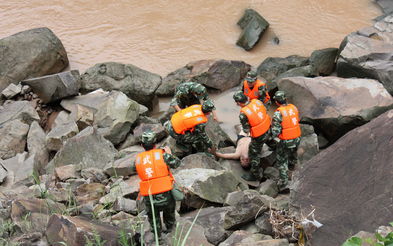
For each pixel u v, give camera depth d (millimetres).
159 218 5508
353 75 10344
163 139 9148
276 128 7168
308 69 10562
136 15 13242
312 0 13430
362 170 5445
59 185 7195
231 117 10094
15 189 7145
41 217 5543
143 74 10625
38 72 10992
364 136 5668
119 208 6199
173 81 10797
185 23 12898
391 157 5359
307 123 9266
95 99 10008
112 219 5949
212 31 12625
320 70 10938
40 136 9055
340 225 5129
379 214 5004
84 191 6977
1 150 8617
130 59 11867
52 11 13492
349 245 3742
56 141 8750
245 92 9078
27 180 7598
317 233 5172
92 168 7645
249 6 13336
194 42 12320
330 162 5688
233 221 5578
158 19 13078
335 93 9141
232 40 12352
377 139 5578
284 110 7254
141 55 11977
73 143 8133
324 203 5422
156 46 12234
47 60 11094
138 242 5309
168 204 5375
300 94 9422
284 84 9688
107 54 12047
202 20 12961
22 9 13570
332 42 12078
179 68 11438
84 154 8086
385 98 8883
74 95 10195
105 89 10531
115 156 8180
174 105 8812
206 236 5594
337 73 10672
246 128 7438
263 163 8242
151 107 10680
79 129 9352
